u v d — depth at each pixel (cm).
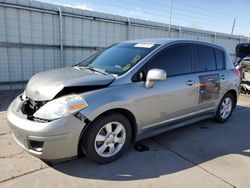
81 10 816
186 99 395
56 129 264
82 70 360
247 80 779
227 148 384
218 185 282
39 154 276
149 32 1030
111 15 894
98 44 891
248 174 309
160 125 372
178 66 388
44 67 786
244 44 882
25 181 274
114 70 343
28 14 718
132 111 323
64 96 285
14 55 719
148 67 346
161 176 296
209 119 527
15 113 300
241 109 635
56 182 275
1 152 336
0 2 659
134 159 334
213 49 464
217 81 455
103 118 298
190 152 364
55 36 786
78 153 299
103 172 298
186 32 1181
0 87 717
